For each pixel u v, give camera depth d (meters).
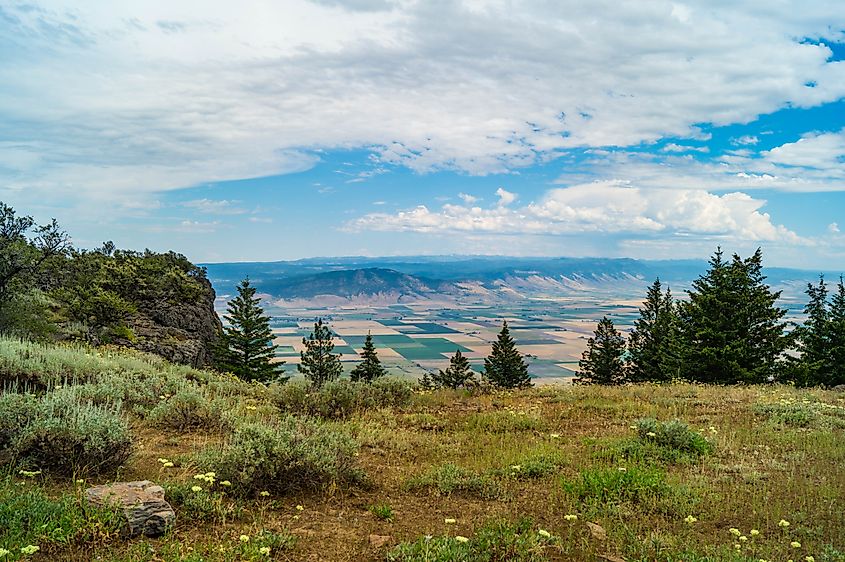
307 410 13.30
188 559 5.04
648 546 6.20
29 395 8.24
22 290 18.98
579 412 14.28
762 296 30.98
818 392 18.16
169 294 31.92
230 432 10.17
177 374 15.62
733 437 11.18
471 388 18.53
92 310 23.08
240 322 35.34
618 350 43.91
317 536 6.18
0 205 18.44
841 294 34.78
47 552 5.05
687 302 32.88
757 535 6.61
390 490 8.11
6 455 7.20
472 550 5.79
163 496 6.09
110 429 7.68
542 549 6.02
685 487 8.10
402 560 5.57
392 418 13.04
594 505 7.39
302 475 7.71
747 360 30.64
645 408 14.52
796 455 9.84
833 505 7.51
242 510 6.60
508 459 9.74
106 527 5.45
